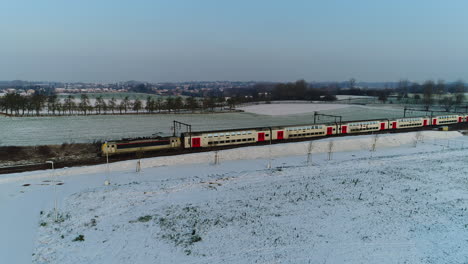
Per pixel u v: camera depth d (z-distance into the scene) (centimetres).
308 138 7806
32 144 6944
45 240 2758
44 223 3070
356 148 7175
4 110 12825
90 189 4094
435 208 3569
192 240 2808
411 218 3297
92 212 3350
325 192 4059
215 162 5659
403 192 4084
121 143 5812
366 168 5291
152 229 3005
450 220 3262
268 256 2539
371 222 3186
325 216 3322
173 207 3525
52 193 3916
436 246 2738
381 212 3441
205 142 6531
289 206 3584
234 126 10531
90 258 2502
